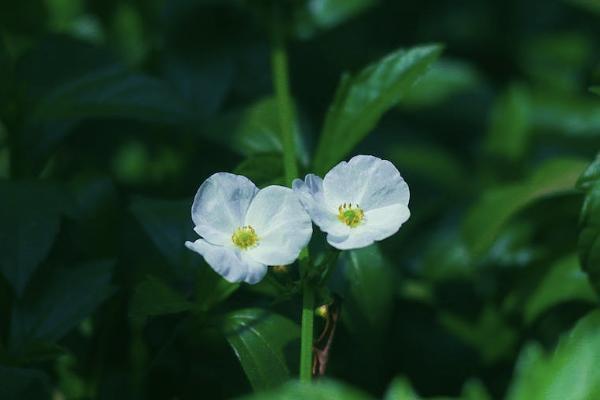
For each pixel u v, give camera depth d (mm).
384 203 519
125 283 597
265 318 543
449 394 631
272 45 632
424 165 679
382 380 618
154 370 578
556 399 476
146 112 602
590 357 477
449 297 642
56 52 605
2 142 602
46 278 562
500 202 622
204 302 549
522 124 673
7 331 573
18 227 556
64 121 603
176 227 572
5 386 533
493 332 631
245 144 606
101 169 664
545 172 625
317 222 510
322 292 529
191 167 656
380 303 564
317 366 541
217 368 583
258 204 518
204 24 664
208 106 649
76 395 596
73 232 591
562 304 630
